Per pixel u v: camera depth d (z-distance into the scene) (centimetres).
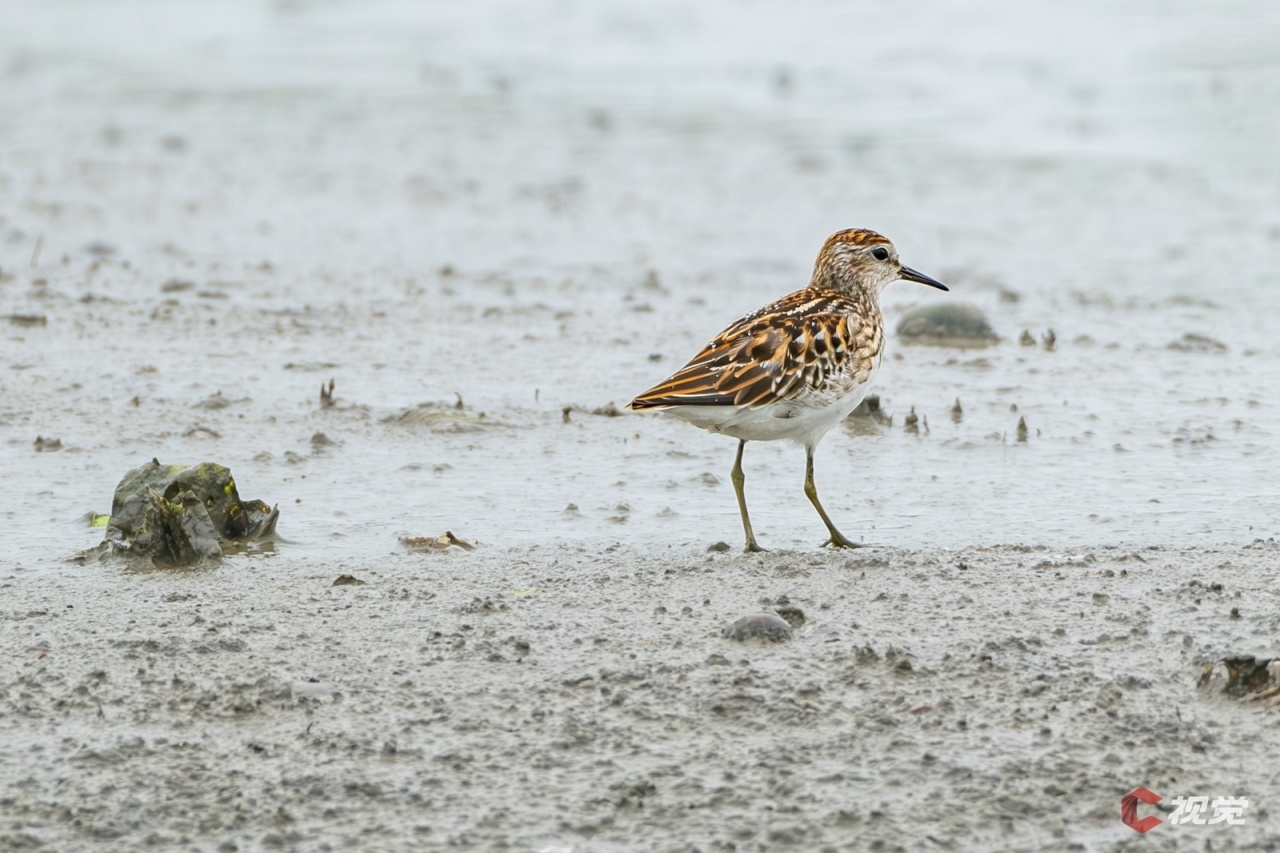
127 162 2727
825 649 866
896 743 751
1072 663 844
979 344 1797
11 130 2944
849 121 2944
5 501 1219
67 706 802
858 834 672
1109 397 1559
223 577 1041
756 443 1417
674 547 1117
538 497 1252
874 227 2359
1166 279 2094
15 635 911
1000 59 3369
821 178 2612
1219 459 1346
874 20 3825
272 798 705
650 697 805
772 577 1014
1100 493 1252
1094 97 3059
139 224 2355
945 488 1273
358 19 4019
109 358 1661
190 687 822
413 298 1989
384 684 830
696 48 3578
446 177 2656
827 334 1099
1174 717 776
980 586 983
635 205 2497
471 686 826
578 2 4138
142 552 1077
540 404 1534
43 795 708
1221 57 3278
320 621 937
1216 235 2302
